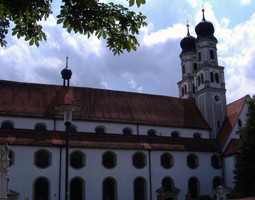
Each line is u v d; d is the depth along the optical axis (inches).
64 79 2372.0
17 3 494.0
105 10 548.4
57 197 1827.0
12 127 1967.3
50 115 2071.9
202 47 2797.7
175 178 2158.0
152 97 2637.8
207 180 2263.8
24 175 1785.2
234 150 2272.4
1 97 2065.7
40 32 579.8
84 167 1930.4
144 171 2078.0
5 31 594.9
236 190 1995.6
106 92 2469.2
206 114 2608.3
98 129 2187.5
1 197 1143.0
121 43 578.6
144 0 453.7
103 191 1958.7
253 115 2047.2
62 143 1918.1
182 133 2427.4
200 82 2748.5
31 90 2210.9
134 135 2210.9
